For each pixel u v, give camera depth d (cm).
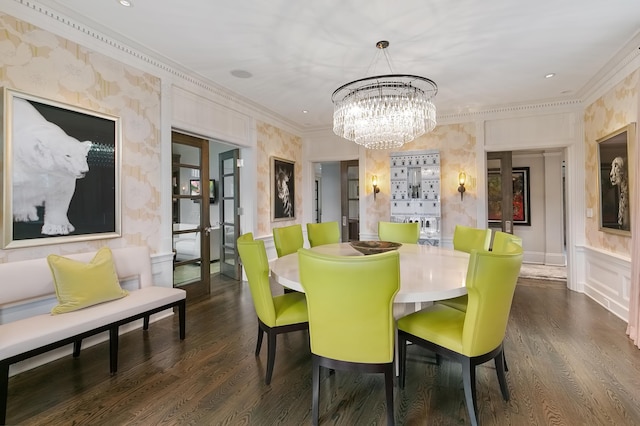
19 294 207
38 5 225
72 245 250
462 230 323
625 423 166
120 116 284
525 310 345
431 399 192
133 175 299
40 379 212
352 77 361
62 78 242
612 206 336
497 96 420
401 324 196
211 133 395
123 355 247
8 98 209
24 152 219
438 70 340
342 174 605
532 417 172
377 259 148
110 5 230
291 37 275
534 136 450
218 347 262
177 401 189
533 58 313
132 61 295
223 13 240
